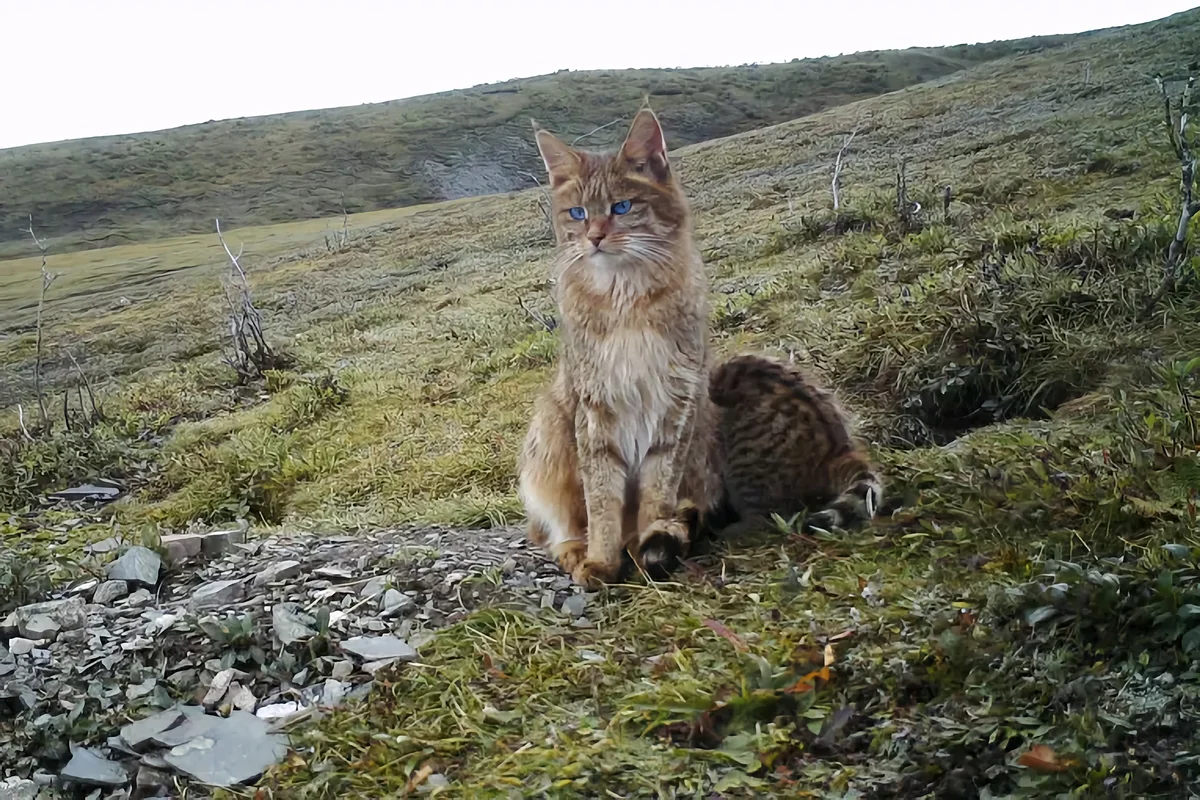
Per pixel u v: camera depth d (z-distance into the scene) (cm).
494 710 80
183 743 84
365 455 221
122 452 260
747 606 91
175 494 225
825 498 114
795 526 107
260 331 336
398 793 73
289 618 101
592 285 108
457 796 71
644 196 107
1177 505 85
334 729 84
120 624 108
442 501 167
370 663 94
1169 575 71
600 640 91
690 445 111
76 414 305
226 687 94
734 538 110
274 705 91
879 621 80
